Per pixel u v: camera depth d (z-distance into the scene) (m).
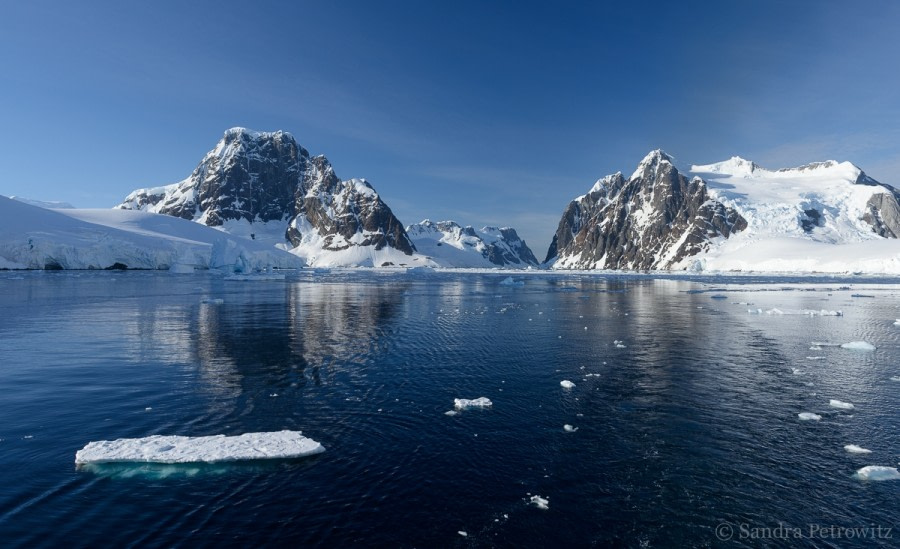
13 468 13.96
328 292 85.31
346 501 12.37
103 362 27.33
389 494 12.75
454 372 25.62
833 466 14.71
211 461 14.39
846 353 30.97
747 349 32.34
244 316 48.38
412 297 76.06
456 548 10.48
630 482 13.62
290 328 40.66
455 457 15.06
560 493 12.95
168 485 13.06
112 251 159.38
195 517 11.55
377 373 25.34
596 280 159.25
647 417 18.81
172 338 35.28
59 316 46.47
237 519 11.48
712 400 21.02
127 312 50.03
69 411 18.86
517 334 38.16
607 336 37.44
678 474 14.10
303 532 10.98
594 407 19.94
